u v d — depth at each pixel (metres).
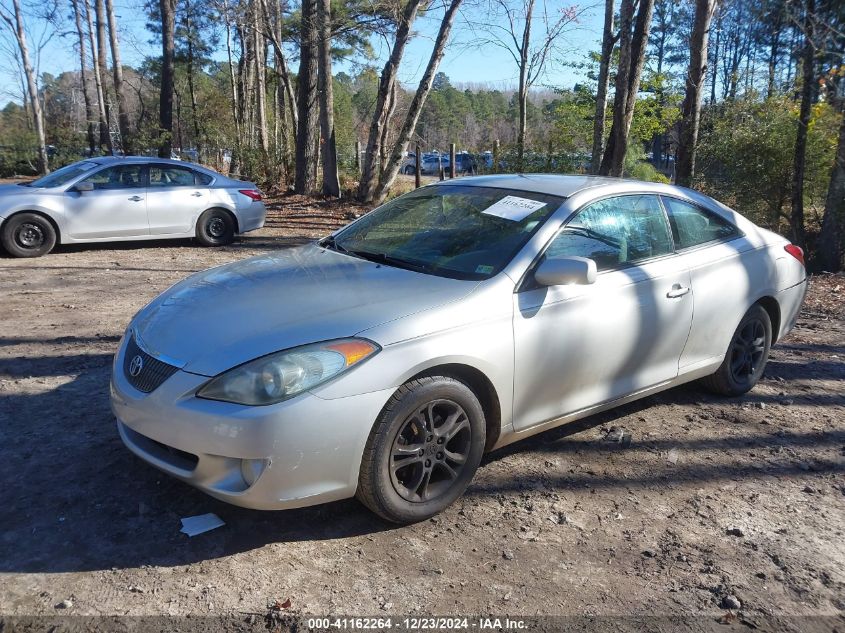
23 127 36.72
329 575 2.93
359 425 2.99
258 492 2.90
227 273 3.93
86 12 26.84
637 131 21.89
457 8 16.22
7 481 3.51
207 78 38.12
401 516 3.23
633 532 3.37
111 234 10.19
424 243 4.04
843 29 11.09
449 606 2.78
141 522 3.22
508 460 4.05
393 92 21.23
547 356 3.66
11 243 9.49
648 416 4.79
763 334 5.17
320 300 3.36
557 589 2.92
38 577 2.81
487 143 18.30
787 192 13.47
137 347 3.34
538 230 3.83
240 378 2.91
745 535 3.38
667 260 4.39
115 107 28.48
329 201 18.06
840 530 3.48
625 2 12.58
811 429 4.69
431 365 3.17
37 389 4.73
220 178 11.34
